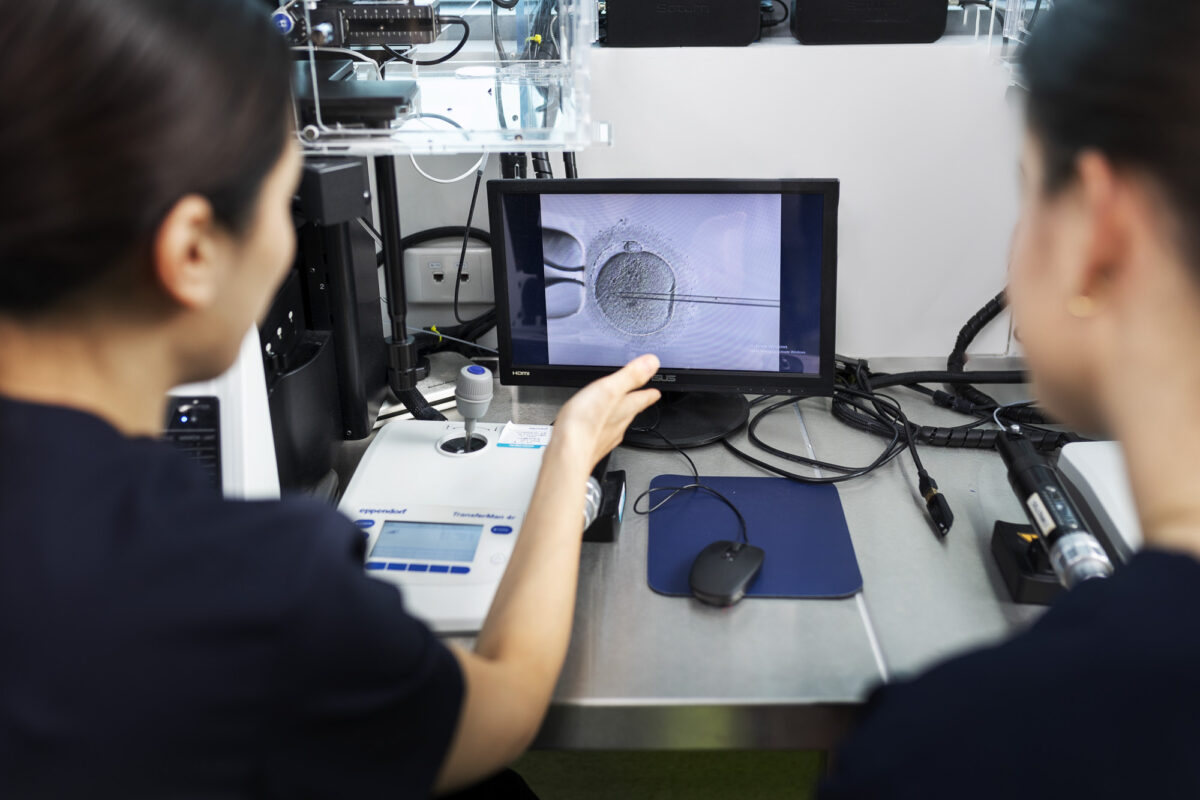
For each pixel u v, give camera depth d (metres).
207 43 0.49
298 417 1.09
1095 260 0.44
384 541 1.01
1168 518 0.43
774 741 0.87
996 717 0.40
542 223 1.24
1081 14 0.43
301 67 1.15
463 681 0.61
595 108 1.35
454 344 1.50
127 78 0.45
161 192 0.47
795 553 1.05
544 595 0.77
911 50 1.31
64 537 0.47
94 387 0.52
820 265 1.20
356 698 0.53
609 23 1.30
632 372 0.98
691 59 1.32
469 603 0.94
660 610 0.97
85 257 0.47
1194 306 0.41
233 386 0.90
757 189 1.18
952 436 1.25
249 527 0.51
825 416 1.34
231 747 0.49
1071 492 1.04
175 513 0.50
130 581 0.47
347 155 1.08
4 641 0.45
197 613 0.47
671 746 0.87
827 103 1.34
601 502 1.07
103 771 0.46
